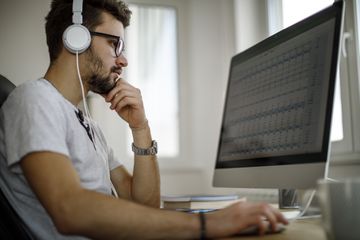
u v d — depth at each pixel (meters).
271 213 0.72
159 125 2.25
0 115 0.96
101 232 0.73
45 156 0.81
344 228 0.54
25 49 2.00
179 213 0.74
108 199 0.75
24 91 0.95
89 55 1.10
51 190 0.77
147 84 2.25
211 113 2.19
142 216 0.72
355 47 1.41
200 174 2.15
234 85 1.33
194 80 2.23
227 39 2.17
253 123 1.17
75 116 1.04
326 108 0.88
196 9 2.26
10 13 2.01
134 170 1.38
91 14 1.10
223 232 0.70
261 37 2.10
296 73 1.02
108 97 1.30
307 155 0.91
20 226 0.90
